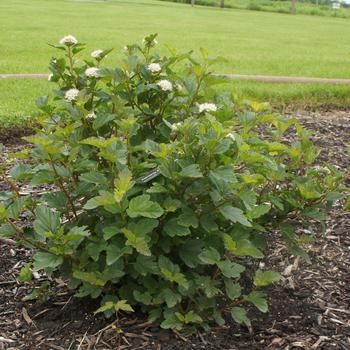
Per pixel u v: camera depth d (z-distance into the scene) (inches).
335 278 115.3
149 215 82.4
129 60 106.0
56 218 89.4
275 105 247.0
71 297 103.3
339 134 210.7
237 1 1280.8
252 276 113.0
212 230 89.4
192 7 1033.5
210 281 91.8
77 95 100.3
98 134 104.3
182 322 91.5
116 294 97.2
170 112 110.1
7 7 713.0
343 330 99.3
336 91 266.7
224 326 97.9
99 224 92.4
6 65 297.1
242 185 89.7
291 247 105.5
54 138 94.3
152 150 90.3
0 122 192.5
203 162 89.7
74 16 650.2
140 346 91.2
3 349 90.6
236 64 336.8
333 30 722.2
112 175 93.0
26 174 92.8
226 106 98.4
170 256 96.0
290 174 109.3
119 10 793.6
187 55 108.3
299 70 327.9
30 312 100.0
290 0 1461.6
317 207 104.8
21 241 94.9
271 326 99.3
